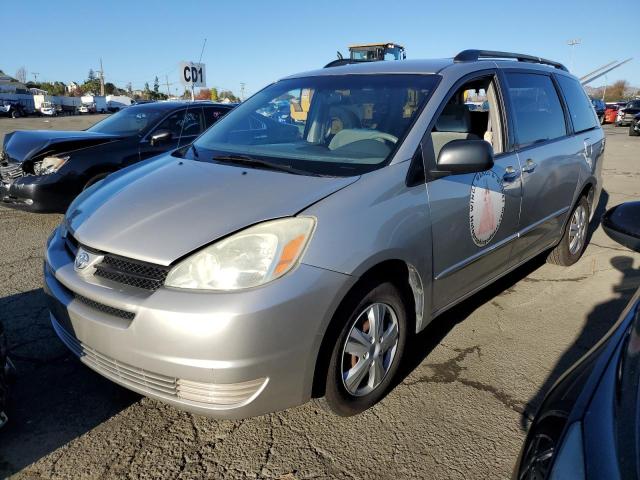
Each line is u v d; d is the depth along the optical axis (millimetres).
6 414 2551
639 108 28812
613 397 1210
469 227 3010
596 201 5031
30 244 5293
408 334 2779
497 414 2662
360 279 2359
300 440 2447
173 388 2111
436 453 2375
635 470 983
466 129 3354
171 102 7129
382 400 2752
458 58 3438
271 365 2080
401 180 2592
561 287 4352
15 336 3322
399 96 3074
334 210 2277
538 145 3855
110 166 6031
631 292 4258
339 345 2334
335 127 3125
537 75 4102
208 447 2395
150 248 2178
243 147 3180
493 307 3947
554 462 1141
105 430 2486
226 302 2010
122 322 2150
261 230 2150
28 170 5785
